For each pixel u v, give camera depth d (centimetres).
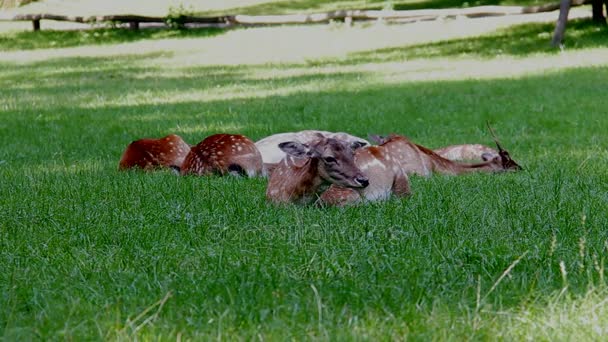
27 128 2162
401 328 665
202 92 2744
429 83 2748
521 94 2466
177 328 677
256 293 745
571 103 2294
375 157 1195
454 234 948
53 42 4241
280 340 650
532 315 688
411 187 1280
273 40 3906
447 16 3972
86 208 1125
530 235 941
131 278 805
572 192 1177
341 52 3556
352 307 715
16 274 829
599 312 692
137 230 992
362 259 840
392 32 3853
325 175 1105
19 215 1095
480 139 1889
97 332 673
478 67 3023
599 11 3612
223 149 1446
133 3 5053
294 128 2036
